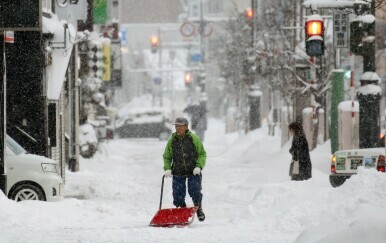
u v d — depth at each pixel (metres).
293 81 90.19
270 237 29.09
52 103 54.72
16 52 52.84
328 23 82.56
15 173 42.12
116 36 117.06
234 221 35.34
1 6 39.44
